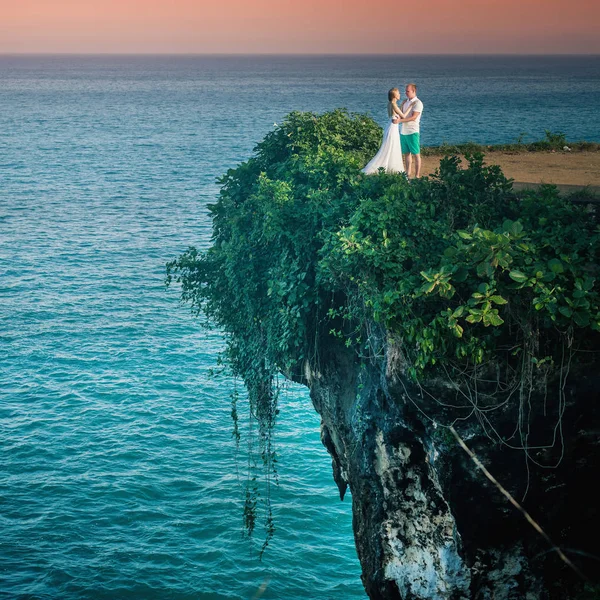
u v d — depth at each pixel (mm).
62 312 39250
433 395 9953
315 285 13008
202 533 22219
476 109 143625
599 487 10148
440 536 11039
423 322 9773
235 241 15031
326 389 14195
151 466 25500
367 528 12930
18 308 39531
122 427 27938
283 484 24469
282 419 28453
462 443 9969
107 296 41969
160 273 46625
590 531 10398
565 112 135000
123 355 34062
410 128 16625
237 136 125875
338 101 194125
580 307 9148
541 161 21172
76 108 187875
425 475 11094
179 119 157250
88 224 59562
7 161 95500
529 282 9250
